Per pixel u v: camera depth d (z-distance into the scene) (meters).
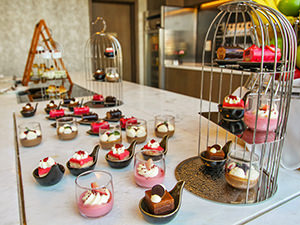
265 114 0.78
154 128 1.41
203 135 1.38
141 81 5.32
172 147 1.22
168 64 4.54
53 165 0.86
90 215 0.71
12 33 4.27
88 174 0.77
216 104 2.08
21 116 1.77
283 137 0.81
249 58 0.80
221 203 0.78
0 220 0.73
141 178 0.85
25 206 0.78
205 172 0.96
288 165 1.00
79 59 4.78
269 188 0.85
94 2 4.80
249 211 0.75
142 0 4.95
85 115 1.61
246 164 0.83
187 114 1.79
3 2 4.11
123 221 0.71
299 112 0.95
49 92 2.54
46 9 4.39
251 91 1.00
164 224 0.69
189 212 0.74
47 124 1.58
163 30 4.36
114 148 1.03
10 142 1.31
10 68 4.38
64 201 0.80
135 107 1.99
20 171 1.05
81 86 3.03
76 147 1.23
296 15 0.99
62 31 4.57
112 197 0.74
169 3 4.38
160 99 2.29
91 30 4.77
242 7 0.88
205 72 3.66
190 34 4.67
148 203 0.71
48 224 0.70
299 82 0.99
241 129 0.83
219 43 4.11
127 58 5.35
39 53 2.83
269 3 1.02
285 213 0.75
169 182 0.90
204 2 4.02
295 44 0.76
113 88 2.90
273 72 0.70
